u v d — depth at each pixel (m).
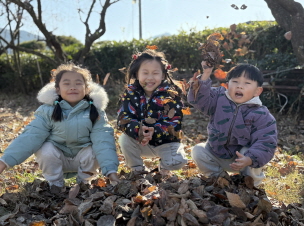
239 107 2.78
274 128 2.73
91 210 2.32
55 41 9.11
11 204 2.58
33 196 2.63
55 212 2.40
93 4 8.76
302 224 2.37
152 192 2.42
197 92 2.79
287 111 6.78
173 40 8.38
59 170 2.86
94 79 9.26
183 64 8.42
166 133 2.97
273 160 3.99
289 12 6.08
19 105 8.64
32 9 8.42
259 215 2.30
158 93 2.99
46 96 2.84
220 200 2.48
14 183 3.10
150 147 3.12
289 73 6.66
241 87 2.72
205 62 2.73
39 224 2.17
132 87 3.04
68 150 2.89
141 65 2.97
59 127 2.80
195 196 2.42
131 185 2.58
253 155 2.61
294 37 6.09
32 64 10.09
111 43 9.30
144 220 2.15
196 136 5.26
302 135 5.36
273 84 6.59
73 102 2.90
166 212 2.16
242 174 2.83
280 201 2.80
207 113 2.90
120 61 9.13
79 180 2.94
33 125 2.80
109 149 2.85
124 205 2.32
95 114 2.89
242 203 2.32
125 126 2.95
